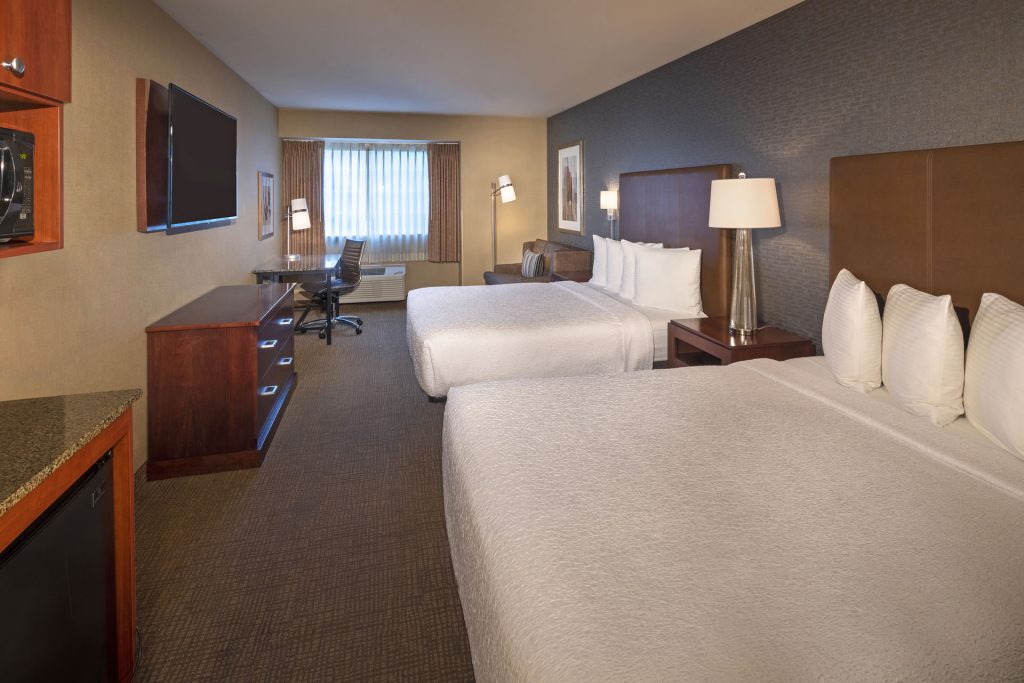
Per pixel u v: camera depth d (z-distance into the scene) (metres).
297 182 6.93
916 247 2.32
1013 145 1.94
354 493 2.64
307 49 4.00
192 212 3.26
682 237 4.18
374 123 6.81
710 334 3.19
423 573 2.06
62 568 1.19
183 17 3.33
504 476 1.54
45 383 2.06
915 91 2.44
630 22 3.41
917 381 1.94
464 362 3.31
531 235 7.57
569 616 1.02
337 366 4.72
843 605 1.04
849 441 1.76
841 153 2.85
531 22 3.42
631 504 1.40
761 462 1.62
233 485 2.71
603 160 5.68
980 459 1.61
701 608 1.04
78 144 2.30
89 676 1.30
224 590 1.96
